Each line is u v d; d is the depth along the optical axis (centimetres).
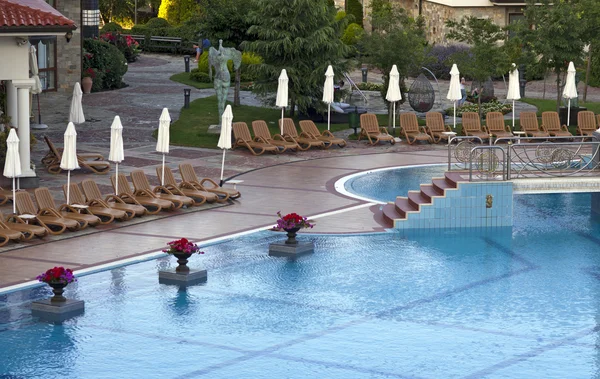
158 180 2695
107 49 4831
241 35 4303
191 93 4688
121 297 1778
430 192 2444
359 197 2655
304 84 3819
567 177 2408
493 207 2375
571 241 2241
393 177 2959
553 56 3762
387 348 1534
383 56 3791
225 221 2358
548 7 3803
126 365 1454
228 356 1495
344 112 3912
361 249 2147
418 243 2206
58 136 3506
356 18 6266
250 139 3319
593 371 1441
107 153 3203
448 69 5197
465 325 1648
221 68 3575
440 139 3597
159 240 2166
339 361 1477
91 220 2223
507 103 4353
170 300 1769
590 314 1708
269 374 1423
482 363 1472
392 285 1880
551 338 1584
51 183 2716
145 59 6191
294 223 2077
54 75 4556
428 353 1513
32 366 1446
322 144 3394
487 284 1889
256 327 1630
